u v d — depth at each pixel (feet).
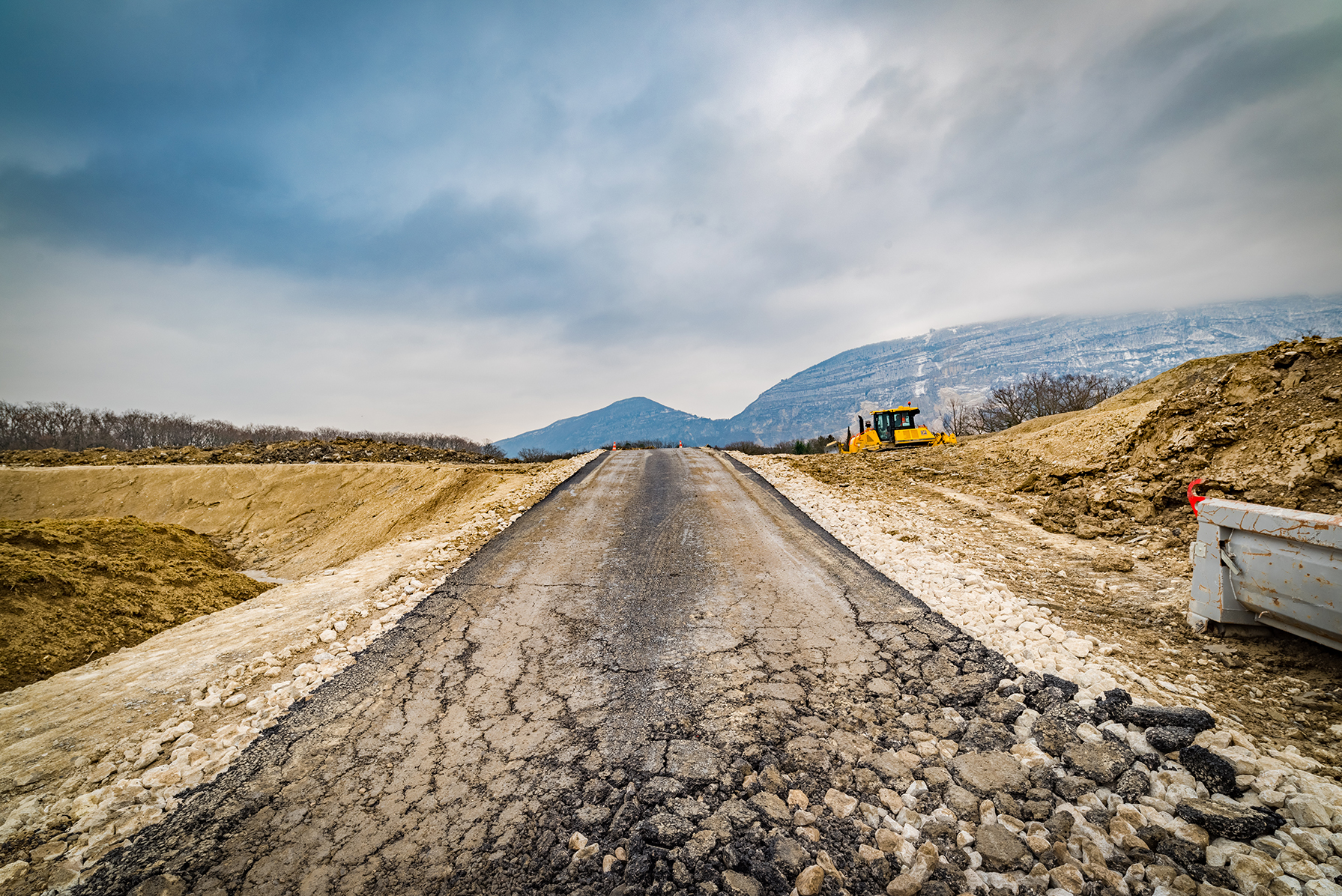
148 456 84.79
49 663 23.26
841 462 59.47
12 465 79.36
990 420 144.87
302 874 8.80
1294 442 22.07
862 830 8.96
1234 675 12.09
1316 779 8.36
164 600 30.78
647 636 17.10
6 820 10.02
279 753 11.90
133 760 11.83
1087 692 11.83
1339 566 10.62
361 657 16.22
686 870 8.41
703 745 11.47
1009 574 20.40
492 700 13.79
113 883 8.69
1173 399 31.12
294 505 68.03
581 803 10.06
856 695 13.01
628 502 38.81
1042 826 8.55
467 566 24.73
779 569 22.82
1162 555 20.75
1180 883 7.13
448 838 9.42
